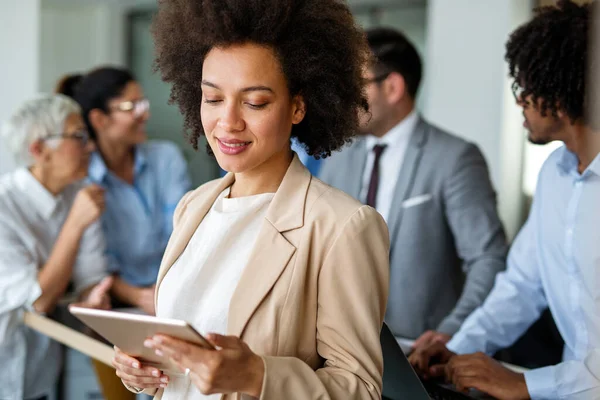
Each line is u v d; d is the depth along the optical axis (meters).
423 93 5.16
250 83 1.11
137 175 3.34
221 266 1.20
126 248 3.27
